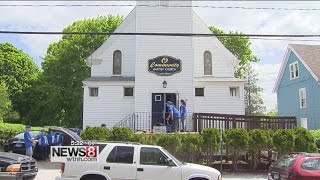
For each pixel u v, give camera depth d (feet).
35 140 68.95
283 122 80.64
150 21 92.68
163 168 40.78
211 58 99.25
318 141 74.02
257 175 63.16
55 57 152.46
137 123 90.68
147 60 92.12
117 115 93.86
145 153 41.39
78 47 143.02
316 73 111.96
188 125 88.99
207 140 64.49
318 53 122.31
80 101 142.20
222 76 98.99
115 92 94.63
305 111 118.32
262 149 65.77
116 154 41.34
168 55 92.12
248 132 66.39
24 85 165.27
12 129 82.99
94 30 145.69
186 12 92.89
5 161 41.11
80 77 142.51
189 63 92.07
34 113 155.74
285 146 64.59
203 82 95.04
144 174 40.68
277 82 137.59
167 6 92.89
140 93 91.50
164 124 88.33
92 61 99.19
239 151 66.28
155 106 91.20
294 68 126.21
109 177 40.60
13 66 166.30
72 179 40.47
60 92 144.66
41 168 63.87
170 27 92.53
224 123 79.71
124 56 98.99
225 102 94.89
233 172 65.62
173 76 91.97
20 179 41.32
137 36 92.53
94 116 93.91
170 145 64.08
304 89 119.24
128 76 98.02
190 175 40.60
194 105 92.53
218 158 68.03
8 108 116.47
